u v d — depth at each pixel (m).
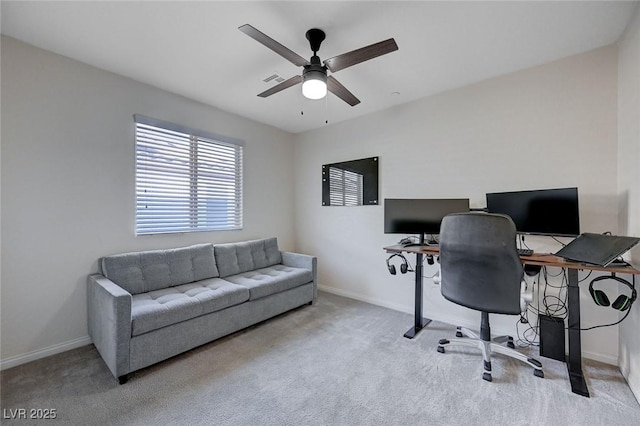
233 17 1.76
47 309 2.13
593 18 1.74
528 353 2.17
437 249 2.39
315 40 1.89
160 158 2.81
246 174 3.64
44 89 2.11
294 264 3.49
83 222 2.30
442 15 1.72
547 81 2.27
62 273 2.20
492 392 1.71
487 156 2.55
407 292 3.10
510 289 1.71
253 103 3.15
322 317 2.93
